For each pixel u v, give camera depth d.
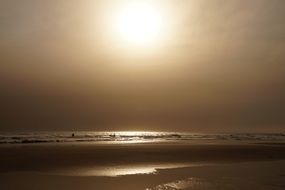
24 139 65.75
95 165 25.83
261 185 18.61
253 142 66.88
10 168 24.11
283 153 37.47
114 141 64.06
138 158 30.39
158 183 19.08
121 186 18.28
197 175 21.55
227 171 23.31
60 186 18.17
